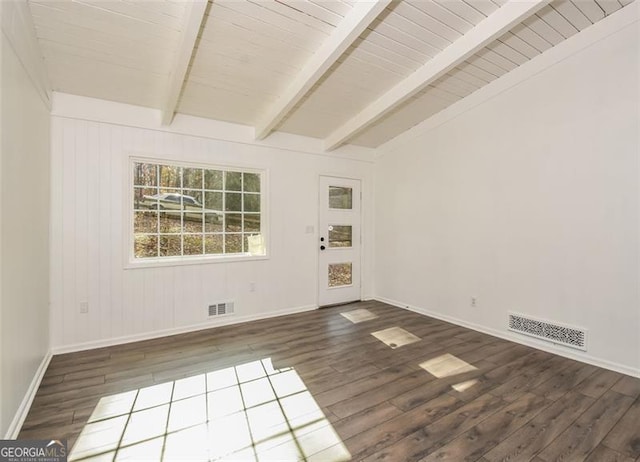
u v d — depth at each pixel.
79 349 3.07
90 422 1.99
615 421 2.01
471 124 3.72
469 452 1.75
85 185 3.08
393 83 3.40
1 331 1.63
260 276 4.11
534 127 3.15
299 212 4.43
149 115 3.38
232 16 2.34
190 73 2.94
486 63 3.20
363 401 2.24
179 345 3.22
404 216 4.63
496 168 3.48
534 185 3.16
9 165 1.76
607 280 2.69
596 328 2.76
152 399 2.25
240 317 3.96
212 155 3.77
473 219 3.71
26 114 2.11
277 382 2.50
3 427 1.67
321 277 4.67
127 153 3.27
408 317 4.19
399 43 2.83
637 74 2.52
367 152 5.06
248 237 4.10
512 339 3.34
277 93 3.34
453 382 2.50
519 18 2.43
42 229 2.61
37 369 2.43
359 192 5.03
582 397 2.27
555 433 1.90
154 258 3.51
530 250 3.20
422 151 4.34
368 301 5.05
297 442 1.83
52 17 2.20
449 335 3.53
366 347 3.20
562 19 2.67
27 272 2.14
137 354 3.00
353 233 4.98
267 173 4.14
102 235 3.16
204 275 3.71
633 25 2.53
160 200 3.54
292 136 4.35
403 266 4.65
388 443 1.82
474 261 3.71
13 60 1.83
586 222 2.81
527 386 2.43
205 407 2.16
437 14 2.53
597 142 2.74
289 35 2.56
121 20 2.27
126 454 1.73
